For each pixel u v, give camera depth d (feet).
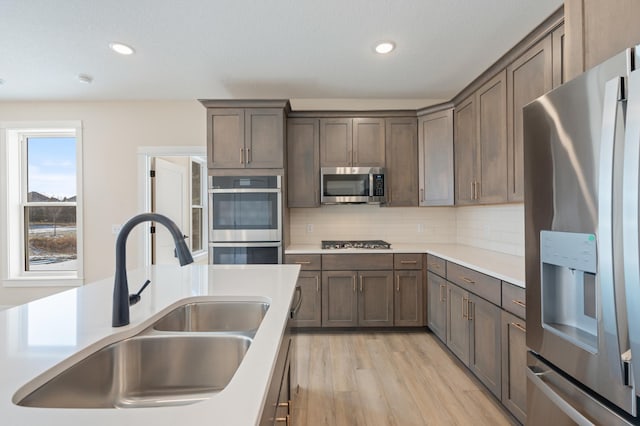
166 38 7.13
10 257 11.41
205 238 16.08
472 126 8.80
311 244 11.64
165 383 3.20
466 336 7.31
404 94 10.55
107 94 10.51
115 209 11.45
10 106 11.28
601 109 2.99
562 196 3.50
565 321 3.80
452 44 7.44
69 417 1.70
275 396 2.77
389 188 10.82
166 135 11.41
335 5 6.05
